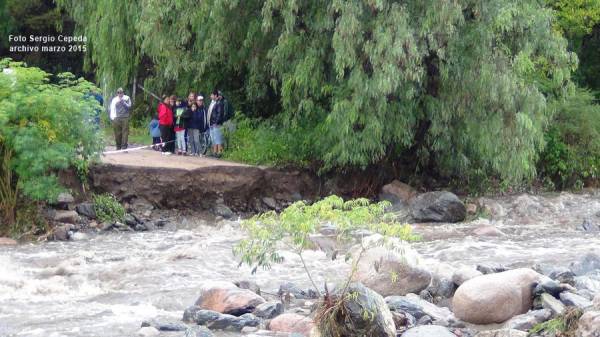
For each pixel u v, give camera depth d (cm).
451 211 2531
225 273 1650
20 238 2209
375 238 1152
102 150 2469
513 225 2495
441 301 1260
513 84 2566
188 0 2772
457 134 2744
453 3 2466
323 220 1109
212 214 2594
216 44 2778
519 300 1135
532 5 2661
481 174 2880
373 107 2578
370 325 993
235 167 2669
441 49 2509
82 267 1741
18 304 1373
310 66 2620
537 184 3153
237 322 1135
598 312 945
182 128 2903
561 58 2653
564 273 1317
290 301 1294
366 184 2870
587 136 3212
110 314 1270
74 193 2403
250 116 3125
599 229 2370
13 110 2223
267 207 2708
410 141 2742
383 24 2477
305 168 2816
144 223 2425
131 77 3238
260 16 2788
